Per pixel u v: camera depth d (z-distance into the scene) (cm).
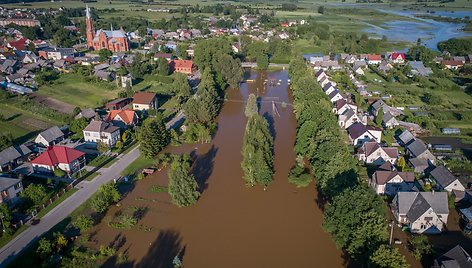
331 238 7675
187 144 12188
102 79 18825
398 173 9275
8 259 7175
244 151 10019
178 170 8906
